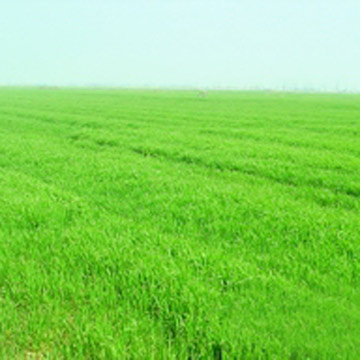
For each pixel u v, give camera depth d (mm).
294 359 3371
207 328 3686
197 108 43812
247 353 3330
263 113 36812
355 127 24031
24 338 3805
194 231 6551
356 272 4859
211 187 9367
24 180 10164
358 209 8141
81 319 4023
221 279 4668
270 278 4613
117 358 3420
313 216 7125
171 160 14141
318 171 11492
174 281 4508
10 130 22703
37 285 4676
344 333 3625
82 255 5371
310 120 28922
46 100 59562
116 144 17594
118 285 4625
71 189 9656
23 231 6453
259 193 9094
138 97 74312
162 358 3455
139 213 7590
